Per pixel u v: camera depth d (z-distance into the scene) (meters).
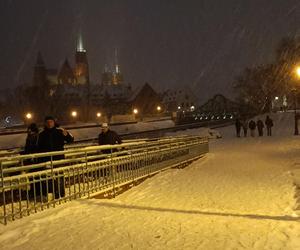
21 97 101.06
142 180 14.38
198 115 84.00
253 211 9.24
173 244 6.02
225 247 5.79
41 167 9.23
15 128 57.91
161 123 62.50
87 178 10.46
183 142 20.45
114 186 11.79
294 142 32.09
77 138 38.12
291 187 12.85
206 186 13.39
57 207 8.78
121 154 13.01
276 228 6.93
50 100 98.88
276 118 60.09
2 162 7.83
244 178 15.14
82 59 150.50
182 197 11.51
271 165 19.31
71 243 6.19
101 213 8.35
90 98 106.94
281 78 67.94
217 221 7.59
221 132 50.94
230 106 83.38
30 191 9.47
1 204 8.78
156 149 16.36
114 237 6.49
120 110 101.38
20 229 6.99
